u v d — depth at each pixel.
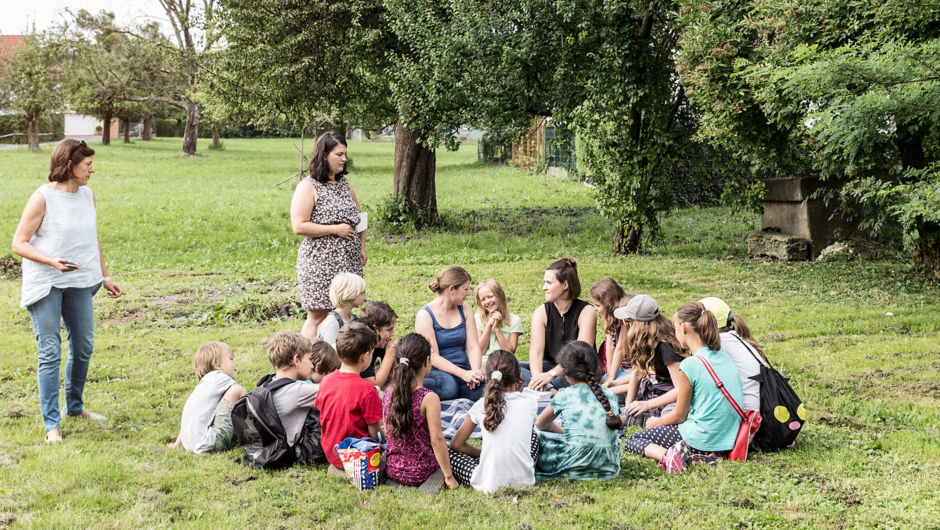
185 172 30.11
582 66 11.62
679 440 4.51
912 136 9.05
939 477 3.94
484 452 3.98
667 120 12.22
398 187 16.98
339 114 18.25
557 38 11.58
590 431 4.09
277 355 4.54
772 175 15.20
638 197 12.35
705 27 9.32
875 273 10.26
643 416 5.03
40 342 4.69
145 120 55.44
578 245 14.35
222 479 4.07
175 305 9.07
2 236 14.09
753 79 8.88
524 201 21.92
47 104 37.22
